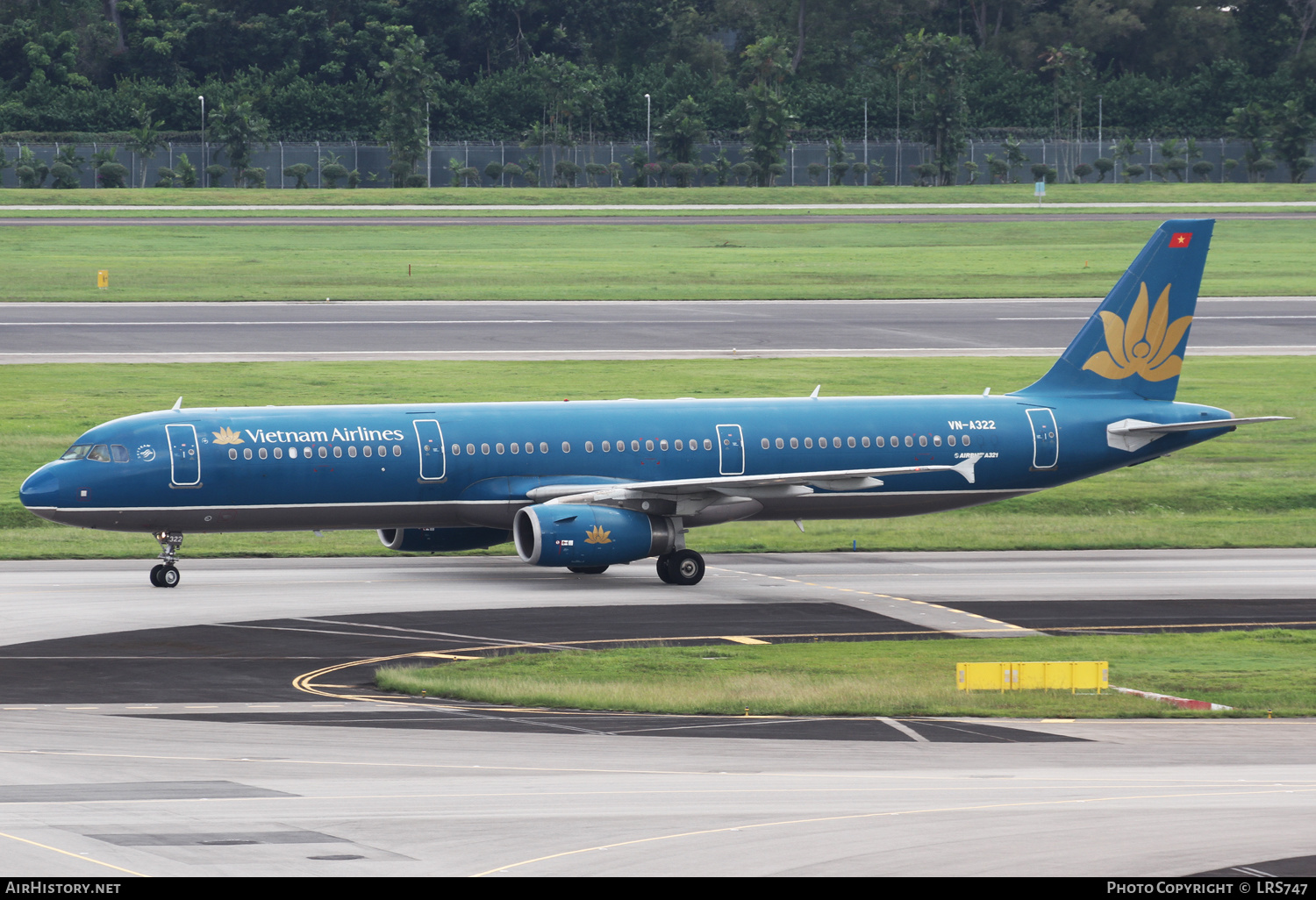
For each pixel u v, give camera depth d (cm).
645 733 11169
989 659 14838
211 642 15225
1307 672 14200
